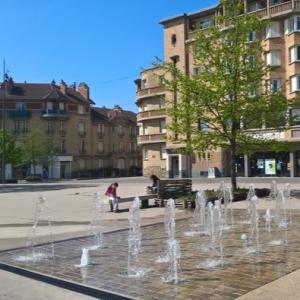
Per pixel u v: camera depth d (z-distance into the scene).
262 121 23.03
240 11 24.22
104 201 23.38
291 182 39.31
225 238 11.81
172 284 7.64
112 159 96.00
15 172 81.81
